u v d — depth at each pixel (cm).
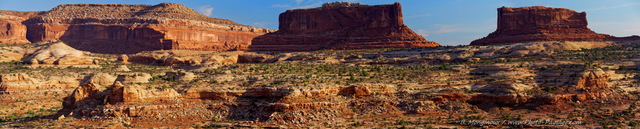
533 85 13425
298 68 17062
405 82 14238
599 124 11075
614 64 16912
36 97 15300
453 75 15250
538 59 17712
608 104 12694
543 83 13700
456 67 16712
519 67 15625
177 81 13950
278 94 12175
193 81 13850
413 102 12450
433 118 11644
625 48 19712
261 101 12112
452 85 13738
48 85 16112
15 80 15562
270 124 11044
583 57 18088
